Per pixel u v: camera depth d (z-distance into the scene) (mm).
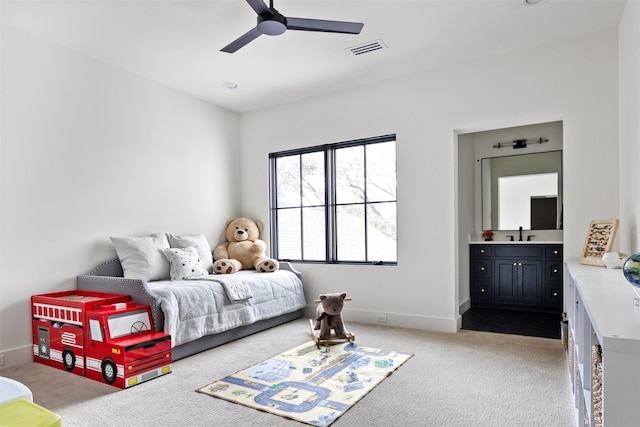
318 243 4707
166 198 4219
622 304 1372
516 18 2994
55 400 2363
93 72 3584
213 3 2740
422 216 3969
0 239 2963
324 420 2078
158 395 2424
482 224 5414
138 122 3961
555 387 2461
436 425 2018
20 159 3084
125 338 2715
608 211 3160
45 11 2822
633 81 2523
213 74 3973
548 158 5031
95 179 3578
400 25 3068
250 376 2713
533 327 3982
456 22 3037
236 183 5125
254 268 4660
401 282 4070
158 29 3094
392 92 4145
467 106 3752
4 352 2955
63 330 2895
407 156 4055
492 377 2633
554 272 4660
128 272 3566
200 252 4230
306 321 4383
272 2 2482
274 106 4930
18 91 3080
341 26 2494
